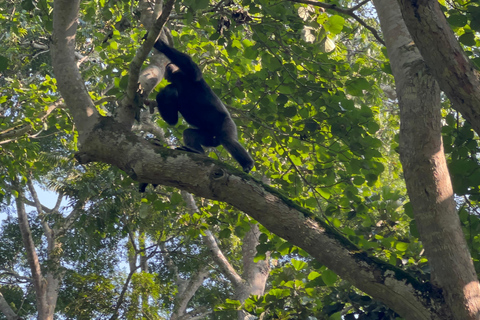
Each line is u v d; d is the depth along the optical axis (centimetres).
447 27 579
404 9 580
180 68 960
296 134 1188
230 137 1025
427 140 671
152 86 907
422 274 865
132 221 1927
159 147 747
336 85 1187
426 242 668
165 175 721
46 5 1116
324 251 704
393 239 962
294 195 1238
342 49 1608
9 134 1334
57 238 2225
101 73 1420
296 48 1092
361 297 916
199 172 711
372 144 1034
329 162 1168
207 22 1158
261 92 1219
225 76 1382
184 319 2362
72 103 811
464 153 909
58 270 2089
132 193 1903
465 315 623
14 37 2050
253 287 1933
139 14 1055
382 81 2119
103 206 1895
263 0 1084
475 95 581
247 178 719
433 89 688
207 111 1024
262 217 714
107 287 1820
